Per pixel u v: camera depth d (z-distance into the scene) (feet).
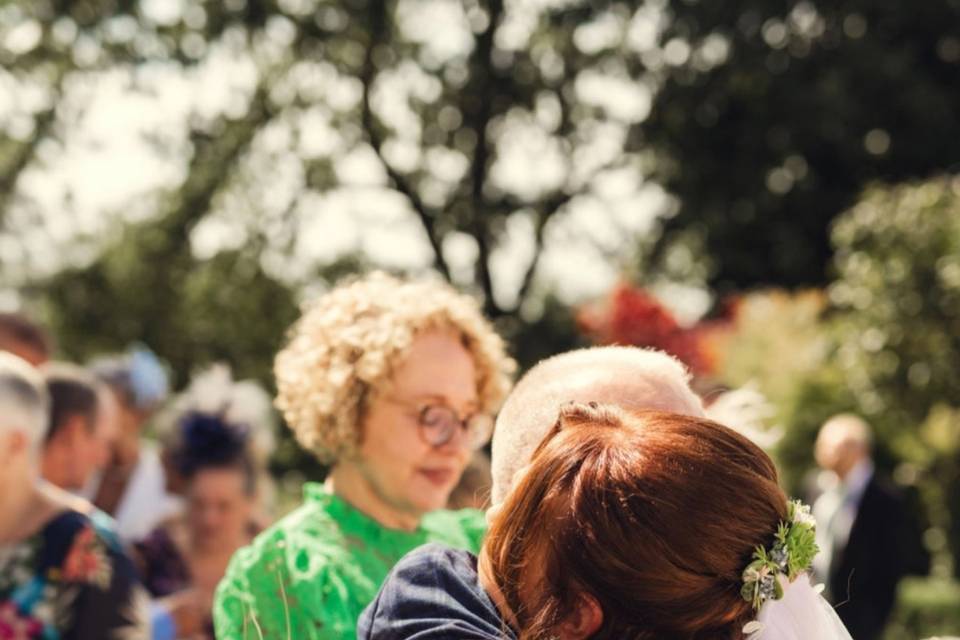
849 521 24.64
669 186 61.98
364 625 5.85
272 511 15.53
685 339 28.40
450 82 65.00
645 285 62.44
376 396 7.94
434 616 5.51
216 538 12.57
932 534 36.40
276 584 7.57
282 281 66.03
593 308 28.86
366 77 65.00
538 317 64.80
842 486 25.13
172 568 13.39
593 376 6.07
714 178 61.16
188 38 63.36
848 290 41.06
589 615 4.97
